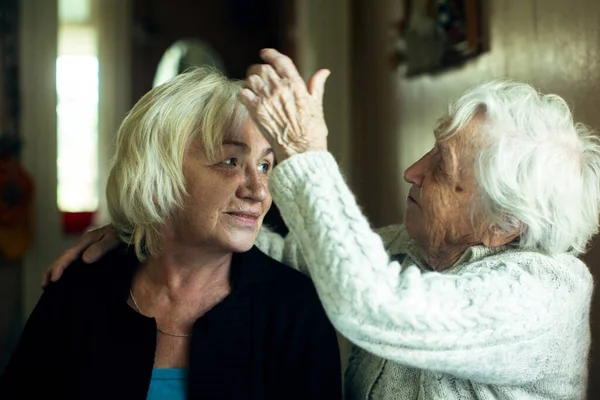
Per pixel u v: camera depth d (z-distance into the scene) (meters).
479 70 2.17
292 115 1.06
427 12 2.57
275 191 1.07
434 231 1.17
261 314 1.33
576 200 1.10
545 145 1.07
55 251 4.12
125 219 1.42
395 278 1.01
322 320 1.31
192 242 1.30
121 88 5.16
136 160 1.29
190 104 1.28
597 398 1.45
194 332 1.30
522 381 1.07
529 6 1.80
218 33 5.84
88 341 1.34
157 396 1.29
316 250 1.02
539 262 1.08
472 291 1.01
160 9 5.73
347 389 1.35
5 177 3.56
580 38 1.54
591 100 1.49
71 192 5.07
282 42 5.14
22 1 4.00
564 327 1.07
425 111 2.68
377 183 3.43
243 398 1.28
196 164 1.28
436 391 1.13
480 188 1.10
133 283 1.40
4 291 3.81
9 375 1.36
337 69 4.06
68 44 5.09
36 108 4.05
